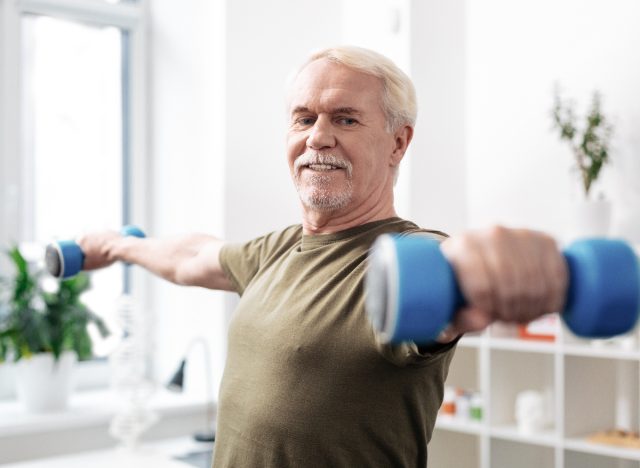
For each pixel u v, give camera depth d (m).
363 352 0.99
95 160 3.80
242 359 1.14
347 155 1.12
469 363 3.31
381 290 0.46
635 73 3.01
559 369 2.77
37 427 3.07
